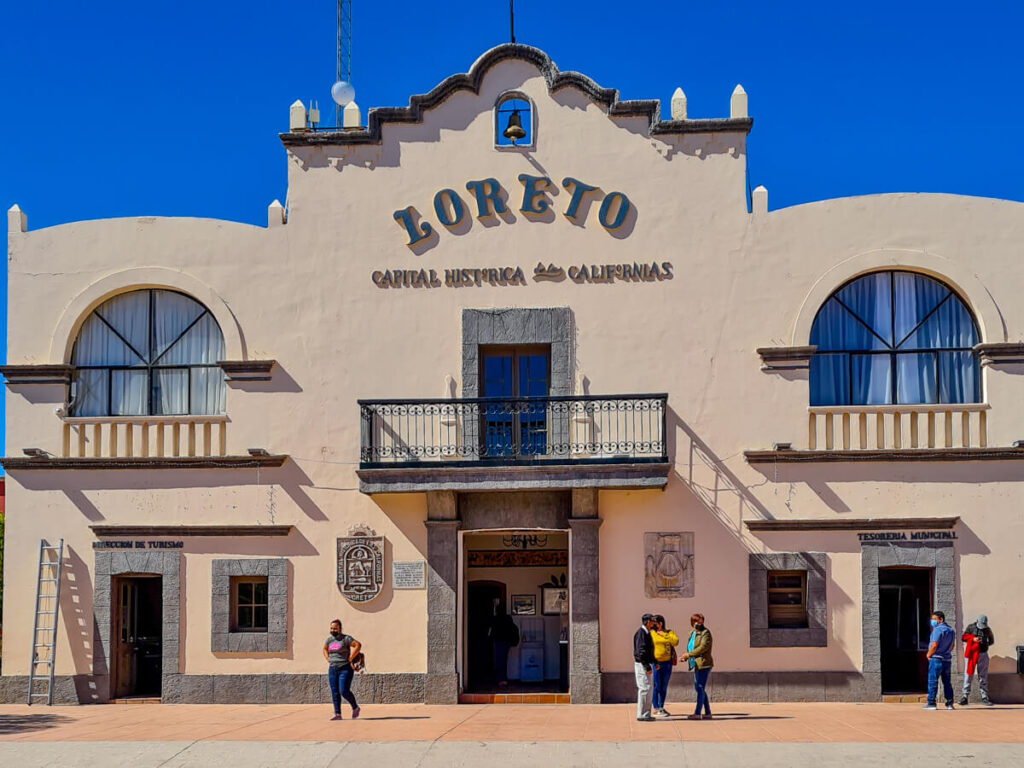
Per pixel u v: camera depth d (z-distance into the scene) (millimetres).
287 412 21094
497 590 22484
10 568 21016
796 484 20406
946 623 19953
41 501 21125
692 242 20984
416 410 20734
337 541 20766
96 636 20828
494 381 21203
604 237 21094
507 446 20734
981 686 19438
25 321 21578
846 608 20188
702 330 20812
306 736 16766
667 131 21172
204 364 21547
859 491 20297
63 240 21688
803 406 20484
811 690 20047
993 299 20609
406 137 21500
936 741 15859
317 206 21500
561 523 20609
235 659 20734
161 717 19094
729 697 20094
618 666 20328
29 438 21266
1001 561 20031
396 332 21172
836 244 20844
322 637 20656
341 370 21141
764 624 20203
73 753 15789
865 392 20859
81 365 21672
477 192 21250
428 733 16922
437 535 20562
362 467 20172
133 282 21500
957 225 20781
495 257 21172
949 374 20781
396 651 20531
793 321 20734
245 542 20875
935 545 20125
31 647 20844
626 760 14898
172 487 21062
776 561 20266
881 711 18922
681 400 20688
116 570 20953
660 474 19922
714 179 21094
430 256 21266
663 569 20375
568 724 17719
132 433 21250
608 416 20609
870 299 21031
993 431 20250
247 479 21000
